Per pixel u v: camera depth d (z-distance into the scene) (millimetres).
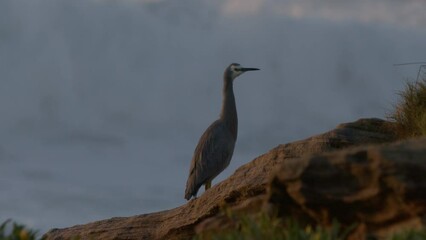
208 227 16578
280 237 14461
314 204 15297
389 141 25281
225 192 25125
